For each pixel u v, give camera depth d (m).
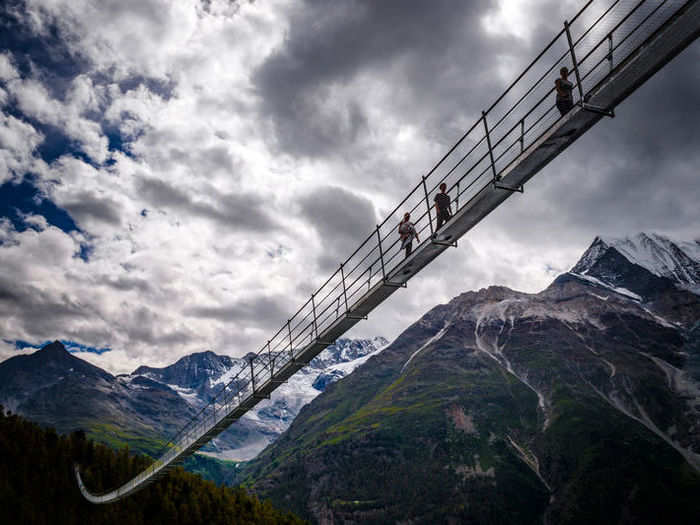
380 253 32.12
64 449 141.75
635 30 19.81
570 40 21.53
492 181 24.97
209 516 139.25
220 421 48.34
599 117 22.06
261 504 162.62
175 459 56.69
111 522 121.25
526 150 23.66
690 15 18.45
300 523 161.75
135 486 71.44
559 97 22.78
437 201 28.64
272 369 44.09
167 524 128.88
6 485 118.81
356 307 34.31
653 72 20.41
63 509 120.31
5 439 134.12
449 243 28.97
